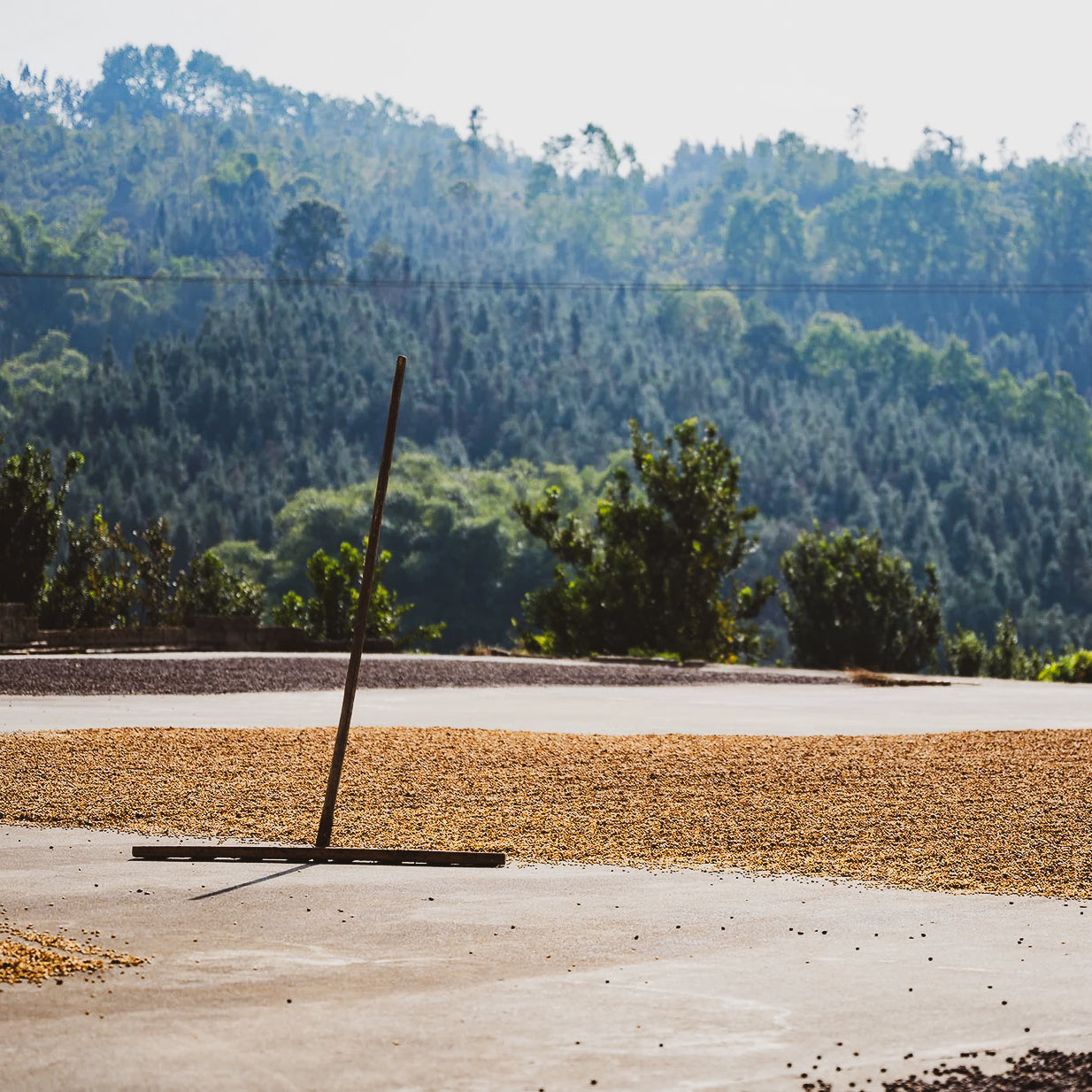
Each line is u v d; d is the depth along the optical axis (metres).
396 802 11.09
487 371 199.88
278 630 32.28
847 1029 5.50
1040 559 166.12
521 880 8.57
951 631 146.88
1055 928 7.34
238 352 192.38
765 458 177.75
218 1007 5.67
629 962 6.56
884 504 171.75
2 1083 4.74
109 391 179.88
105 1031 5.32
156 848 9.12
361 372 195.88
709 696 24.05
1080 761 12.72
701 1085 4.86
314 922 7.32
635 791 11.48
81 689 21.44
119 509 151.25
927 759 12.98
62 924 7.15
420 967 6.41
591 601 38.91
